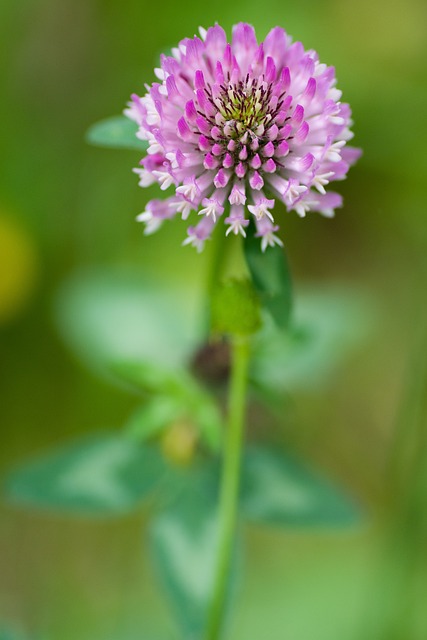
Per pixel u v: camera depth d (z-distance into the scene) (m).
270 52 0.28
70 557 0.39
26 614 0.38
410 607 0.35
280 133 0.27
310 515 0.31
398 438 0.37
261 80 0.27
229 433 0.29
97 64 0.41
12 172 0.40
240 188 0.27
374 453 0.40
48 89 0.41
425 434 0.36
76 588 0.38
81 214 0.40
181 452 0.32
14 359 0.39
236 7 0.40
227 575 0.30
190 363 0.32
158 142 0.27
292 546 0.38
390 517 0.37
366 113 0.40
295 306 0.35
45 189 0.40
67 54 0.41
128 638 0.36
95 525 0.39
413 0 0.40
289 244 0.41
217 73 0.27
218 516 0.31
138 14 0.40
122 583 0.38
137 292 0.35
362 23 0.40
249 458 0.32
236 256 0.38
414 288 0.41
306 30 0.40
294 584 0.37
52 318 0.40
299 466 0.32
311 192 0.27
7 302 0.40
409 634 0.35
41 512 0.39
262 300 0.28
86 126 0.40
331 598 0.37
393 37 0.40
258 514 0.31
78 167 0.40
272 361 0.33
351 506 0.31
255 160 0.27
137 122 0.28
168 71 0.27
